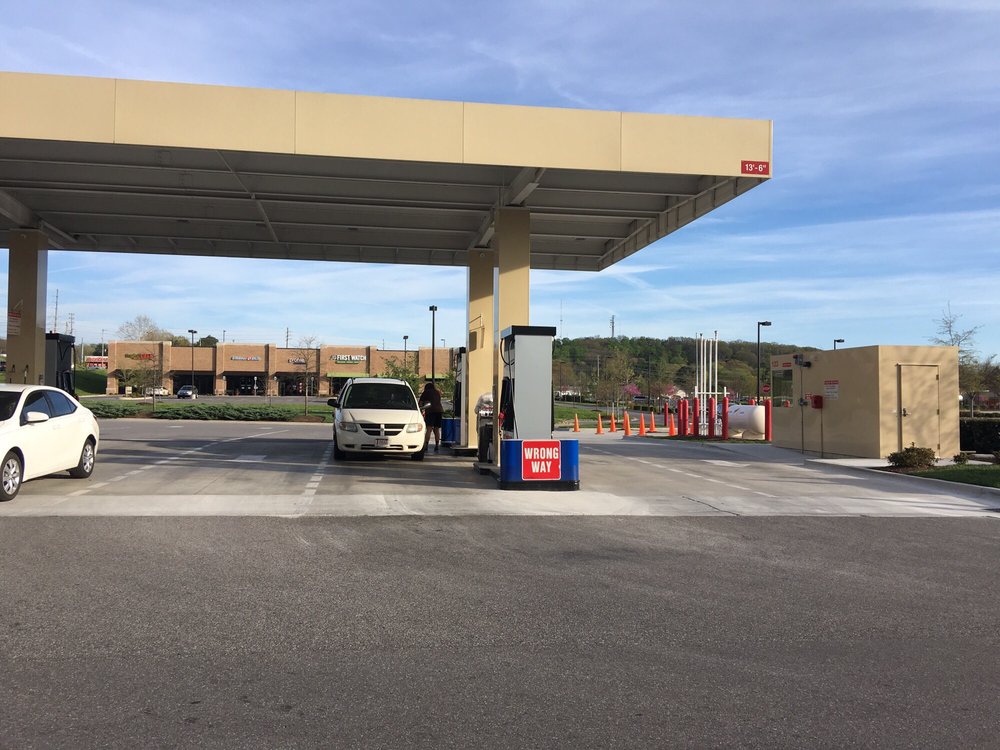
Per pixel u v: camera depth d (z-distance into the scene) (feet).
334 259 77.61
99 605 21.01
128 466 52.08
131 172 54.60
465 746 13.21
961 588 24.62
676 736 13.73
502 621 20.31
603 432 127.65
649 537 32.48
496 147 45.21
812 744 13.50
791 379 77.30
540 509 38.81
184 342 417.90
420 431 56.70
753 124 47.26
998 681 16.58
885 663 17.62
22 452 38.09
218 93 42.93
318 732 13.65
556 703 15.08
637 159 46.21
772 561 28.25
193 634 18.81
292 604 21.48
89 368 346.74
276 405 181.68
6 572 24.36
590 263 80.74
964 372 139.74
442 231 68.08
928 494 46.70
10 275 63.36
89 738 13.25
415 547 29.32
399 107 44.52
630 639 19.03
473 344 66.74
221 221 66.08
